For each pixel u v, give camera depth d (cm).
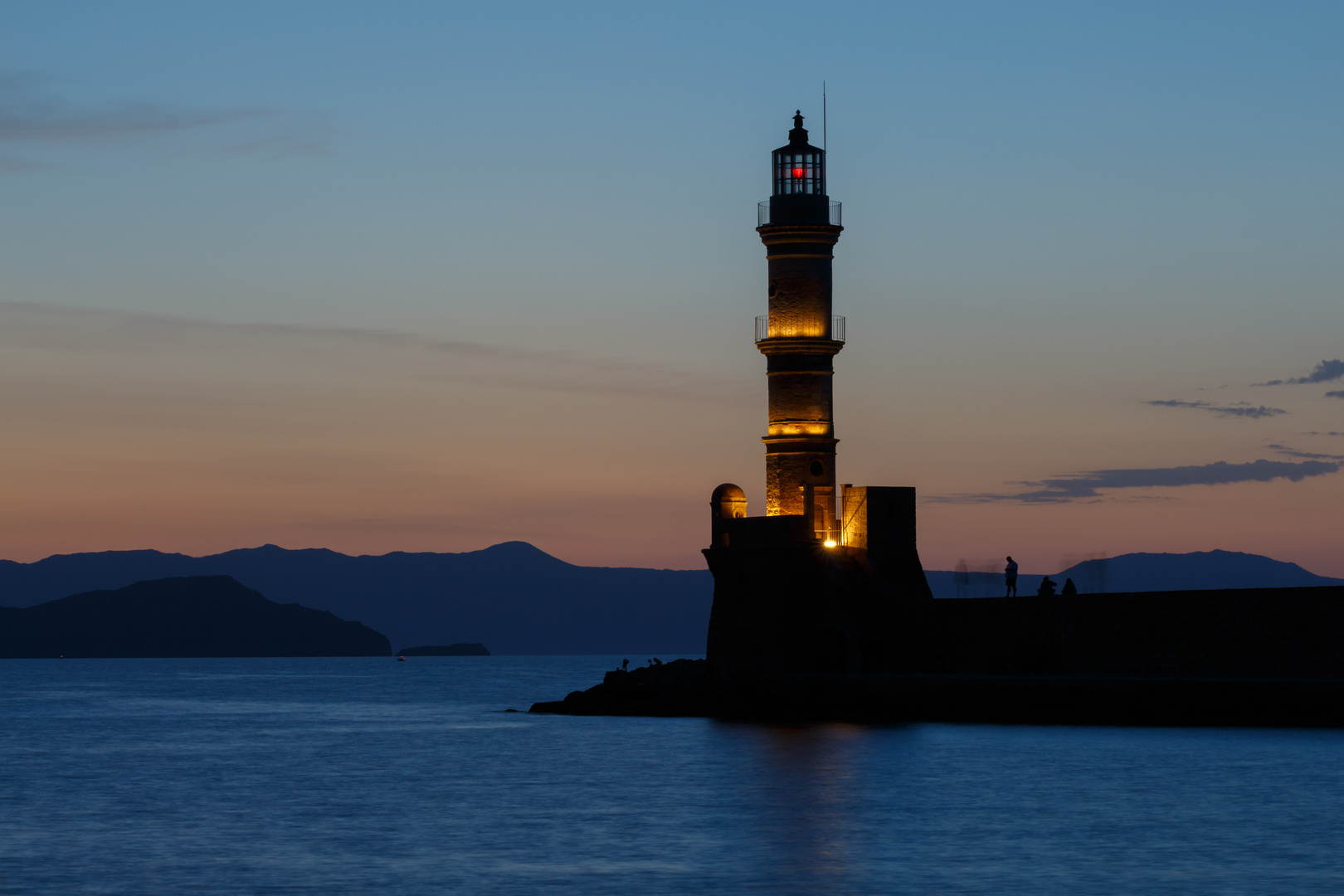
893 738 8238
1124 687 8119
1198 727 7800
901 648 9800
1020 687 8612
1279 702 7525
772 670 10262
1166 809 5656
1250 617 7800
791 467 10412
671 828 5609
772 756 7731
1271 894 4269
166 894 4475
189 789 7194
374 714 14200
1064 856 4869
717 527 10800
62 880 4706
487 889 4509
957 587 10444
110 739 10819
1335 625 7406
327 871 4816
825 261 10550
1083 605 8662
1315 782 6094
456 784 7156
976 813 5738
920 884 4494
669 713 10656
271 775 7838
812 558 10169
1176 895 4281
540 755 8469
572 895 4409
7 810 6431
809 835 5359
